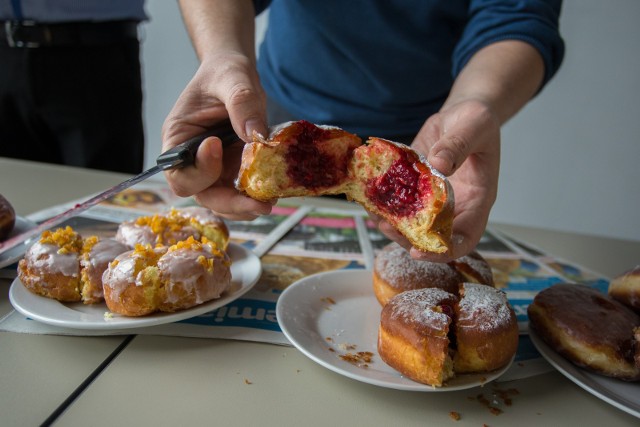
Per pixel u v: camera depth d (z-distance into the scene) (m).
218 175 1.19
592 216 3.76
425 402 0.95
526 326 1.25
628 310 1.12
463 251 1.16
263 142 1.12
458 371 0.99
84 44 2.57
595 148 3.61
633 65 3.37
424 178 1.13
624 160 3.57
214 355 1.03
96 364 0.97
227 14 1.52
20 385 0.89
